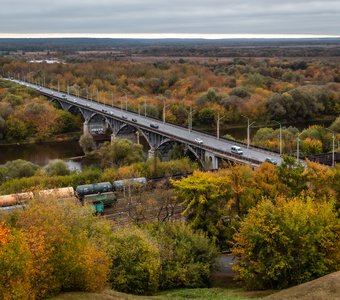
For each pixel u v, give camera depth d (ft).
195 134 356.38
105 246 118.42
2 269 86.07
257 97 573.74
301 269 116.98
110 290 110.22
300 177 162.61
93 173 268.00
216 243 160.35
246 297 110.52
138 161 327.88
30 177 268.82
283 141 343.05
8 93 583.17
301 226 117.08
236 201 163.43
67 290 102.63
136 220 180.34
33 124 499.92
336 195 155.63
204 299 108.58
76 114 559.38
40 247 93.97
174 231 140.46
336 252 118.73
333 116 579.89
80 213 125.49
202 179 164.14
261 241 117.08
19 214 121.60
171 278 126.31
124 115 460.55
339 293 98.27
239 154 272.51
